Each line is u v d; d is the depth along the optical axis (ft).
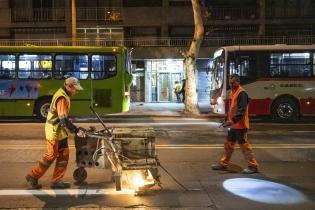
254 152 39.88
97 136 26.96
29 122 68.69
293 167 33.99
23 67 69.05
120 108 69.72
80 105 69.10
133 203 24.64
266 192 27.04
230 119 32.48
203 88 127.75
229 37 129.70
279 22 129.08
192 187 28.09
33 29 130.93
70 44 124.06
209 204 24.53
